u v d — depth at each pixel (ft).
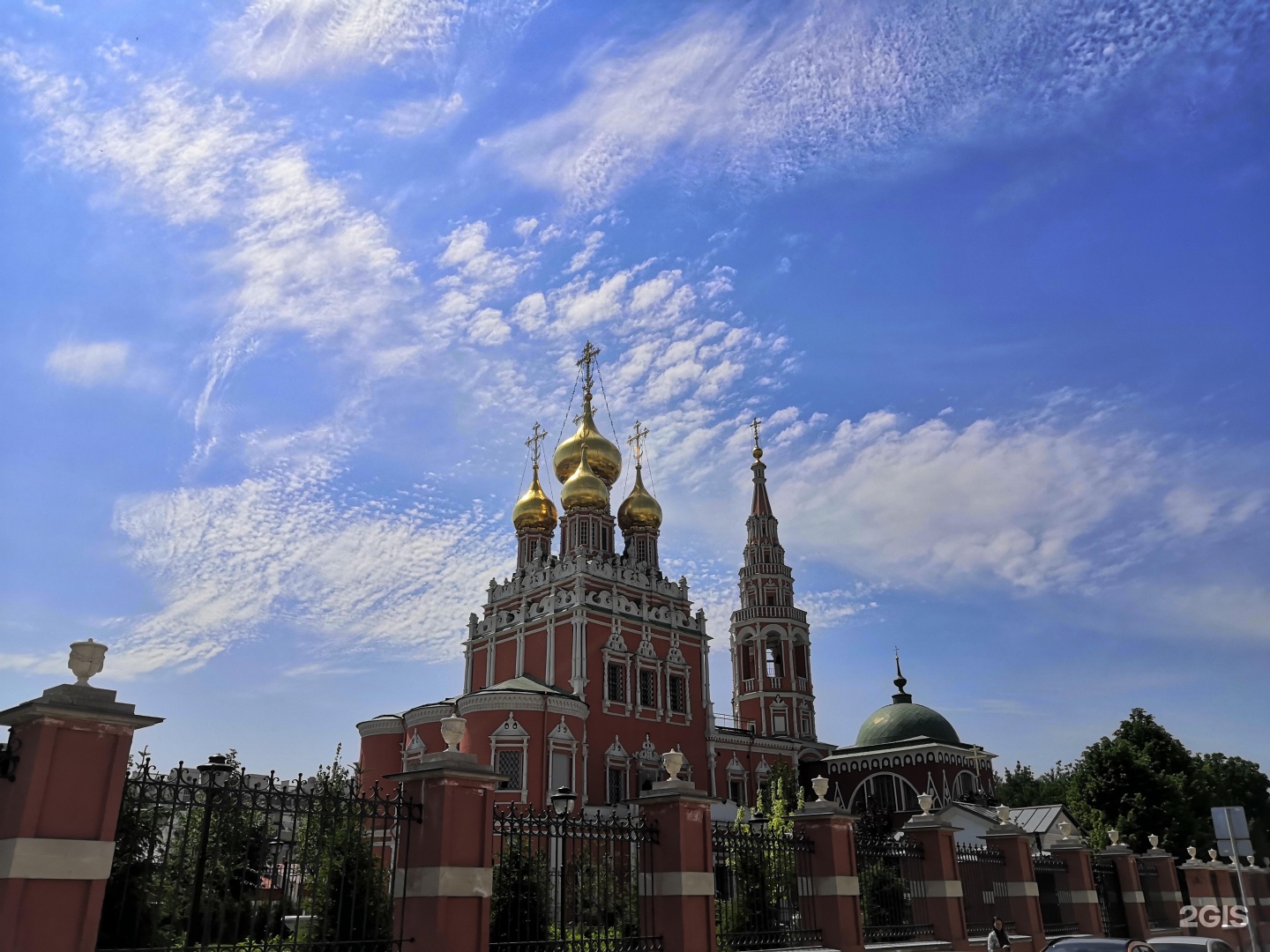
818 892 63.21
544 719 159.22
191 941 36.22
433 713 162.40
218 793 38.50
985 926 79.56
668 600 204.23
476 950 41.75
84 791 33.19
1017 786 286.05
